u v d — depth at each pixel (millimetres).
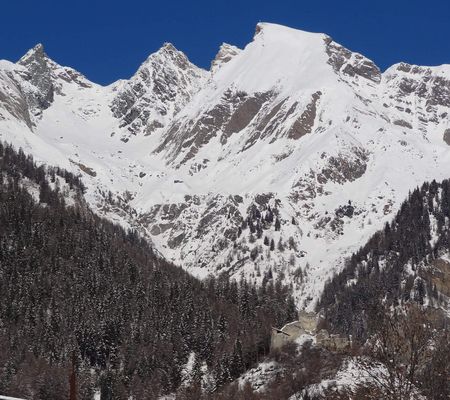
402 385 43688
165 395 168125
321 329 148000
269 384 124438
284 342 137500
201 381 167000
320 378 109062
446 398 43031
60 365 173000
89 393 166250
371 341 46031
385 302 46312
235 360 147625
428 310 45438
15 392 158250
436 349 43969
